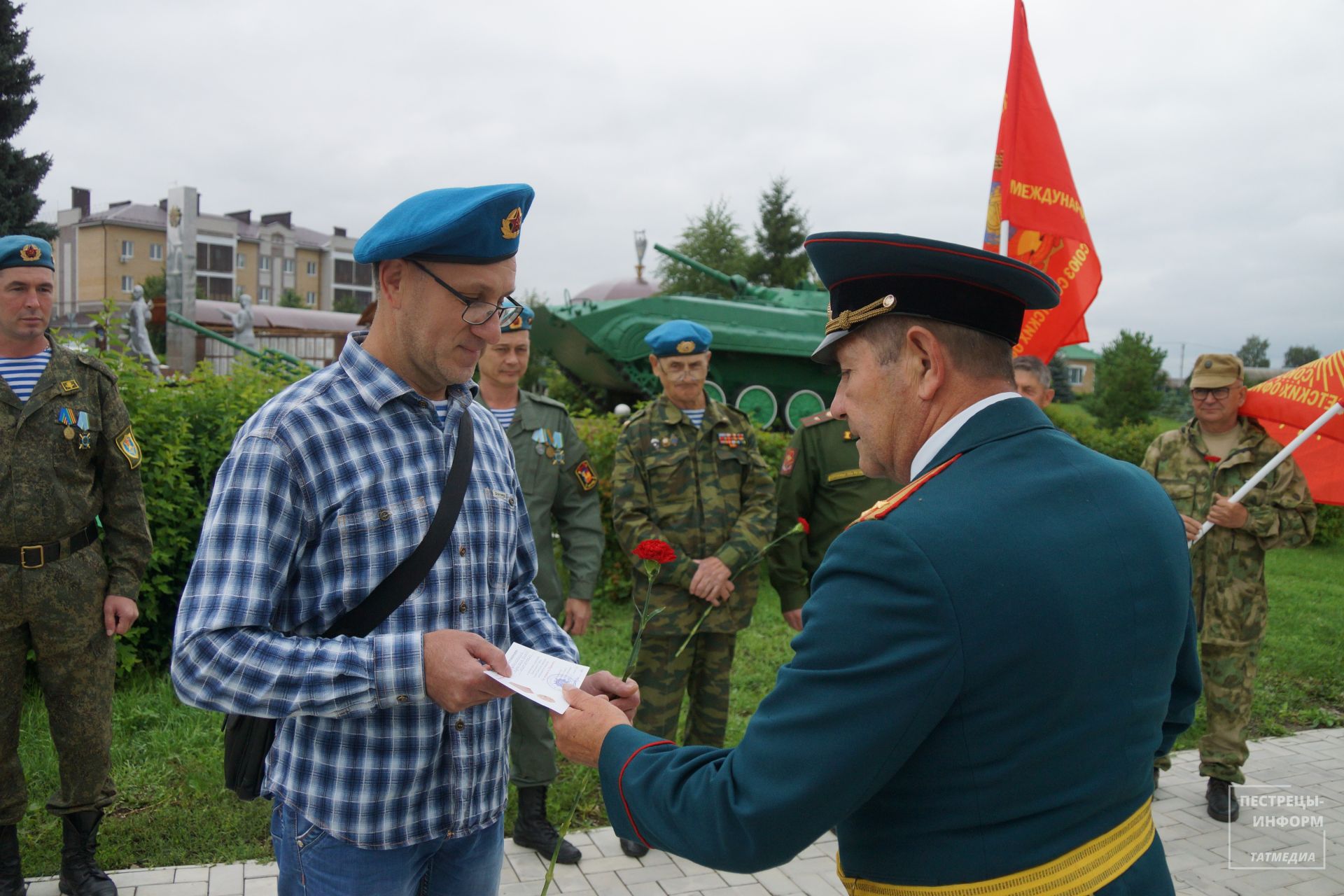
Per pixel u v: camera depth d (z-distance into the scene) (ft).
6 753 10.18
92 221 200.75
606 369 49.32
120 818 12.11
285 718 5.49
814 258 5.06
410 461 5.81
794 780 4.10
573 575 12.91
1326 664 20.84
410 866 5.84
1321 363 14.26
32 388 10.36
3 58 75.05
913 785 4.25
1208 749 13.61
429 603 5.74
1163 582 4.55
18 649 10.21
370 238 5.70
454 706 5.21
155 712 15.10
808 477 13.69
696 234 119.96
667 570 12.38
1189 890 11.45
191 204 71.87
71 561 10.38
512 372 12.72
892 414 4.85
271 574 5.36
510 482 6.66
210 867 11.02
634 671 12.81
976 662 4.00
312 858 5.66
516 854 11.92
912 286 4.70
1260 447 14.10
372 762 5.57
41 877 10.84
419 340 5.68
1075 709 4.15
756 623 22.98
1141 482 4.91
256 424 5.52
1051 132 15.10
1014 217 14.94
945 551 4.06
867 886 4.48
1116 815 4.42
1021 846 4.13
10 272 10.14
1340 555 38.24
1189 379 14.55
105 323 17.52
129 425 11.13
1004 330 4.74
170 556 16.70
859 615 4.12
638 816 4.75
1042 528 4.25
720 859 4.35
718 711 13.16
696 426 13.25
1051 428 4.87
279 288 240.12
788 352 49.21
